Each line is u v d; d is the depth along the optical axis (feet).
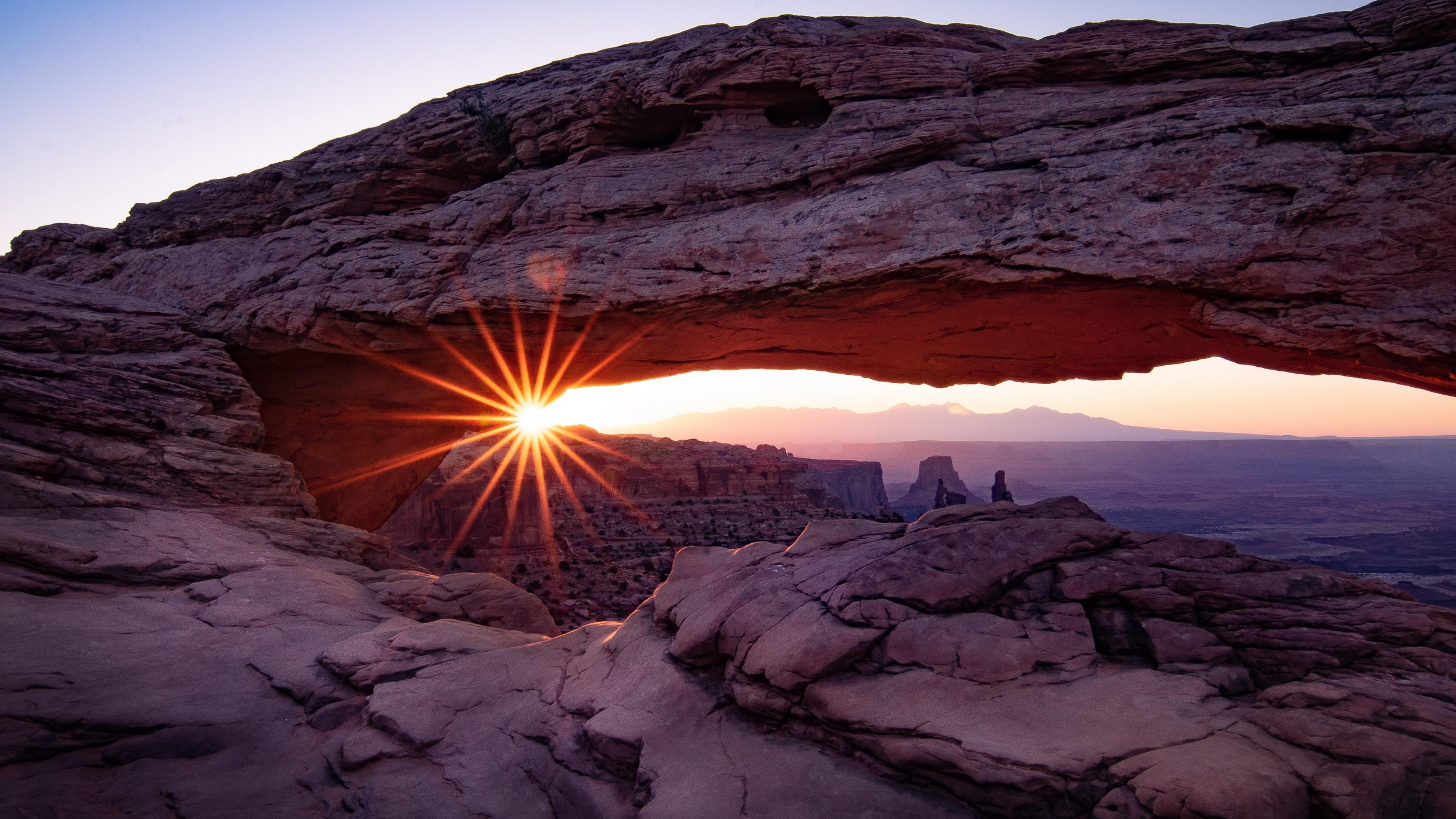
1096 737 19.07
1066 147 39.99
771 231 45.32
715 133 52.13
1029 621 23.31
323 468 77.66
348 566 45.83
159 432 51.31
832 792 19.99
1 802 20.92
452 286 53.26
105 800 21.97
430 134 62.28
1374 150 32.24
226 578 38.32
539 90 59.41
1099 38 42.16
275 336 60.85
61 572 35.14
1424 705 18.33
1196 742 18.45
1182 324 38.93
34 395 47.39
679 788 20.79
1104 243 36.55
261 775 23.95
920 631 23.09
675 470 253.65
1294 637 21.36
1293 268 32.53
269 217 68.54
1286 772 16.99
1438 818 15.74
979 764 18.92
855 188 44.57
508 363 60.75
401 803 22.24
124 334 57.41
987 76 44.55
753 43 49.73
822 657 22.74
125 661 29.25
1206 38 39.52
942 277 40.27
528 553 186.09
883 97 46.60
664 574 161.99
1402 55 34.37
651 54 55.62
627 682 26.48
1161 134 37.58
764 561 29.43
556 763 23.68
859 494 551.18
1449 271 29.96
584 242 50.62
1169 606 22.95
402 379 66.69
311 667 30.27
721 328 50.11
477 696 27.94
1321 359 33.35
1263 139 35.24
